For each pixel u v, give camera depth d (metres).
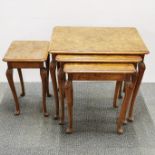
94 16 2.53
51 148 2.05
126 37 2.16
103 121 2.31
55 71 2.06
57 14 2.52
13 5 2.47
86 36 2.17
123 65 1.95
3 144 2.09
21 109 2.45
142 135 2.16
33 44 2.32
